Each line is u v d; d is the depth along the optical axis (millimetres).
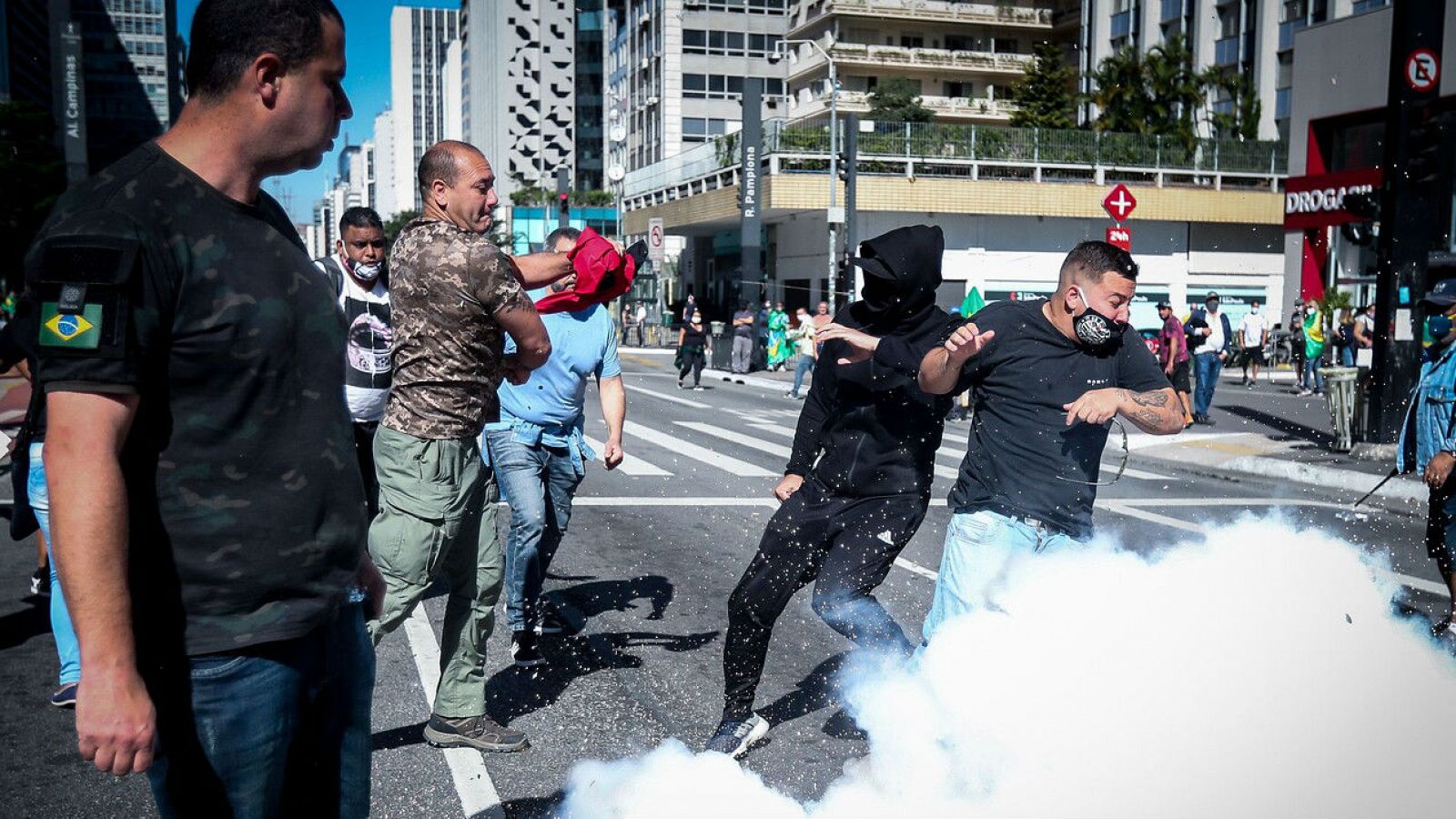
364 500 1941
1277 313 34719
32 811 3381
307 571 1790
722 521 8141
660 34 71625
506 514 8234
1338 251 25516
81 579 1508
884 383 3482
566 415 4766
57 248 1529
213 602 1698
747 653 3686
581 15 128375
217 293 1656
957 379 3324
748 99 29016
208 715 1720
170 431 1647
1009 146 33250
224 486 1693
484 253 3355
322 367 1824
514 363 3578
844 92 53062
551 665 4766
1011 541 3309
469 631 3793
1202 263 34250
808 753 3719
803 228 36906
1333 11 39094
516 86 129125
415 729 4016
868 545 3557
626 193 50719
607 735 3945
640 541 7395
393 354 3455
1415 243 10891
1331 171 25953
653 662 4820
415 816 3299
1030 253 33844
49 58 114938
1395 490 9383
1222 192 33750
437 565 3471
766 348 29188
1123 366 3377
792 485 3855
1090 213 33406
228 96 1702
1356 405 11500
